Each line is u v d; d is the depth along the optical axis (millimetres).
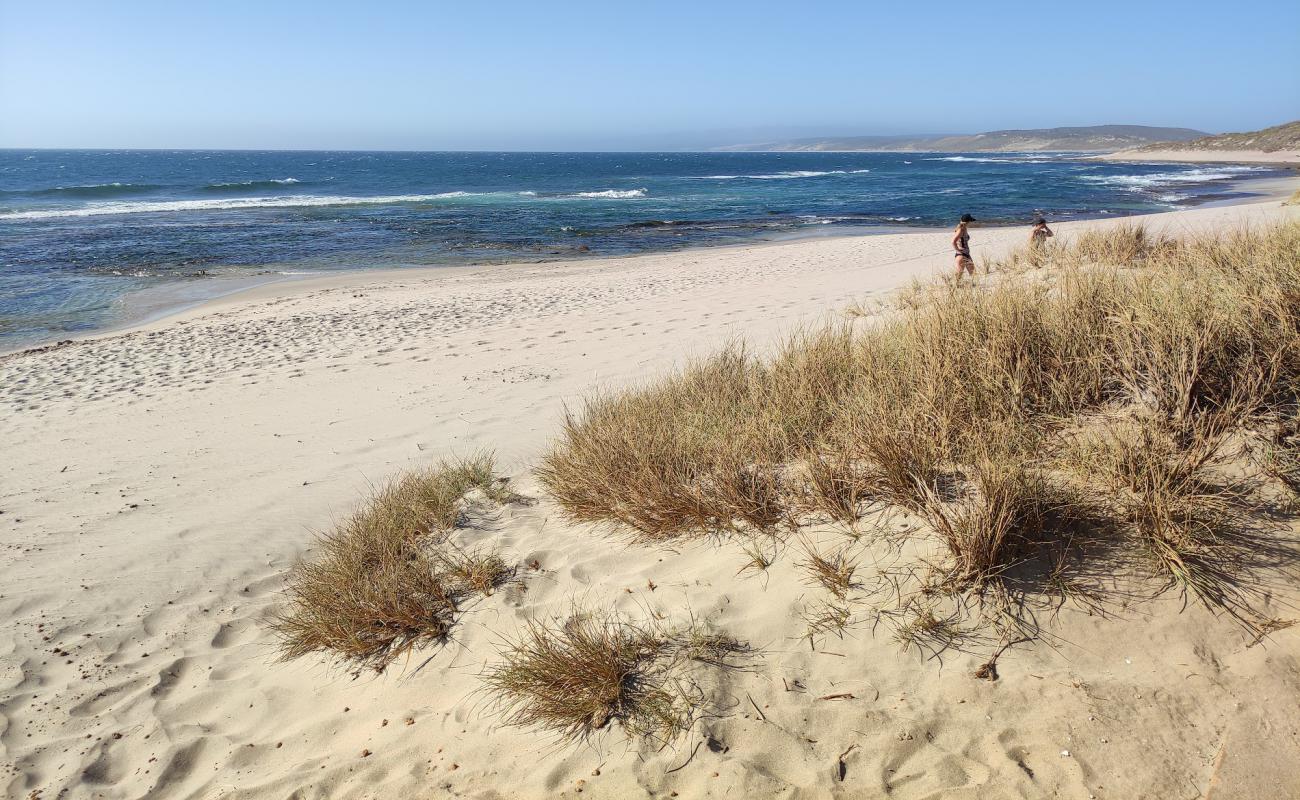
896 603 3020
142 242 26969
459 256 24516
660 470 4242
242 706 3539
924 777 2445
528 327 11898
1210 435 3281
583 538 4211
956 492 3385
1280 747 2289
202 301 17234
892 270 15102
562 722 2947
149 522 5613
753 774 2559
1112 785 2293
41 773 3170
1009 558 3031
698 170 113375
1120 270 5949
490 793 2732
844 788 2461
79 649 4027
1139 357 3795
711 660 3000
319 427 7641
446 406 7969
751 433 4359
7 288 18750
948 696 2670
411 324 12828
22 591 4613
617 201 47969
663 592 3465
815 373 5027
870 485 3602
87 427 8102
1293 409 3322
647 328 10992
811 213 38125
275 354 11164
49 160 152625
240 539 5285
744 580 3385
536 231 31547
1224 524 2920
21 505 6008
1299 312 3764
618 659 3074
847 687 2787
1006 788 2354
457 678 3357
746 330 9922
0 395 9641
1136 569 2889
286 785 2963
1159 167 89562
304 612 4102
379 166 129250
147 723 3453
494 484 5461
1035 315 4570
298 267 22109
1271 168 78188
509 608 3670
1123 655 2652
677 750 2699
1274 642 2551
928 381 4059
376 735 3162
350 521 5152
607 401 6082
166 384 9828
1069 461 3381
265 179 78562
